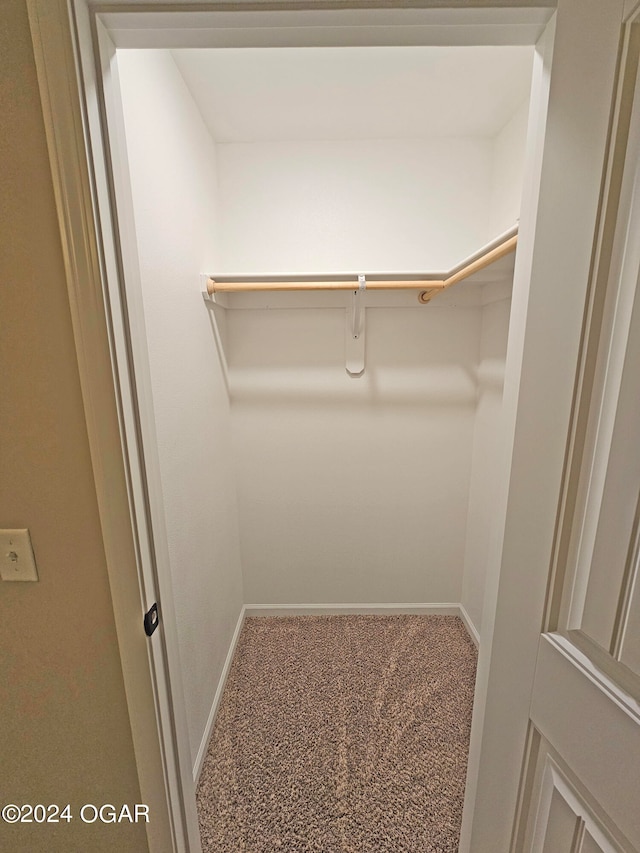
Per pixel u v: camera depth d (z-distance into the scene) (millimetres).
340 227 1713
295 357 1812
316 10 507
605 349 523
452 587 2062
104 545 659
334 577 2064
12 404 611
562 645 603
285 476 1938
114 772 776
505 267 1313
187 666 1203
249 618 2059
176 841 813
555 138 533
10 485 641
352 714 1480
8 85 509
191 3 500
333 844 1082
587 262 531
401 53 1154
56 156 521
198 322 1354
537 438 613
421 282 1477
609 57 480
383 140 1647
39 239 554
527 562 650
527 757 697
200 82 1264
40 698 738
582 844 577
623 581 502
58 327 583
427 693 1574
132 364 628
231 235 1711
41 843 816
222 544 1638
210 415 1482
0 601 691
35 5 479
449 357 1811
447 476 1938
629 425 488
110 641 708
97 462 622
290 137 1623
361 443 1907
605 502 531
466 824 874
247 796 1206
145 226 957
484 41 567
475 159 1659
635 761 484
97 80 526
